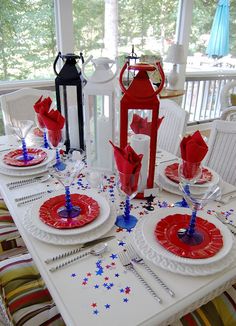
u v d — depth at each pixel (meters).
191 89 4.60
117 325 0.64
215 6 4.11
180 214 0.99
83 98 1.32
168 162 1.42
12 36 2.86
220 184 1.25
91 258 0.84
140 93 1.05
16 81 3.05
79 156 1.39
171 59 3.57
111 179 1.30
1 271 1.16
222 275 0.78
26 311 0.99
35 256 0.84
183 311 0.78
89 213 1.00
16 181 1.27
